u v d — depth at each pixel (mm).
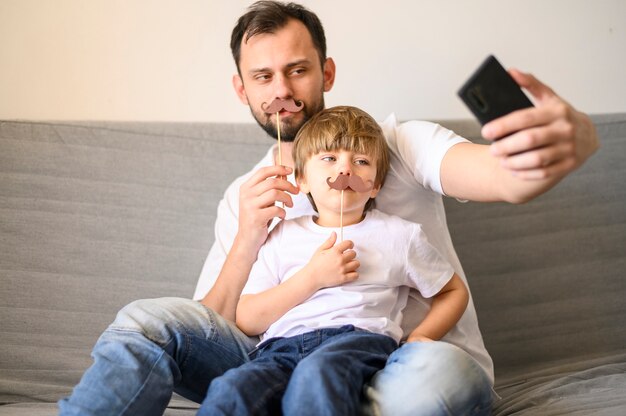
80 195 1598
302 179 1353
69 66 1821
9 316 1520
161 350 1065
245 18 1501
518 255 1652
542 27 1937
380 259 1249
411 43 1903
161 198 1629
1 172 1574
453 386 977
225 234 1509
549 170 877
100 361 1037
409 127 1381
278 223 1349
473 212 1662
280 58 1419
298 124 1440
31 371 1488
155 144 1651
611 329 1630
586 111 1958
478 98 884
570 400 1248
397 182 1372
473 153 1161
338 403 957
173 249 1610
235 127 1696
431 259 1271
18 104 1812
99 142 1629
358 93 1900
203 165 1659
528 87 890
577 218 1684
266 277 1305
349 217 1304
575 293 1645
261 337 1296
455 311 1267
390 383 1009
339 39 1886
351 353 1047
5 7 1799
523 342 1611
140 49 1843
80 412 979
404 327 1296
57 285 1550
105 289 1566
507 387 1478
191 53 1855
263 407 991
